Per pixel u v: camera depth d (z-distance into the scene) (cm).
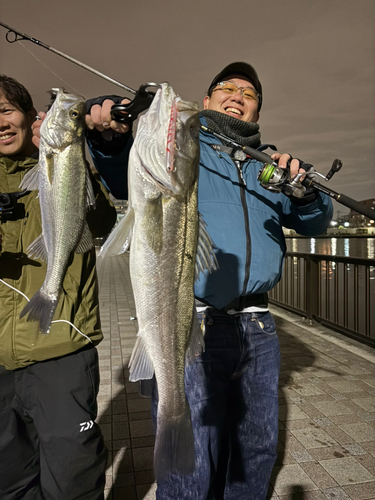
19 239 195
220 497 239
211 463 203
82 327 196
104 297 937
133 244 142
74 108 154
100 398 391
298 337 587
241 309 216
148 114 145
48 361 191
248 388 217
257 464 218
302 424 344
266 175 215
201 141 237
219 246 210
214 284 206
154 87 146
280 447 311
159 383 147
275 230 233
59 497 183
